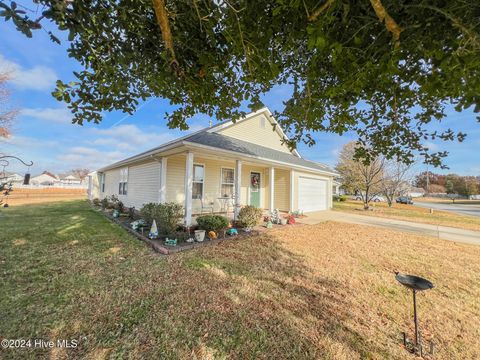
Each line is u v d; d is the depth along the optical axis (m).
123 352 1.98
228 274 3.61
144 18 1.73
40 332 2.20
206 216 6.62
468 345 2.18
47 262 4.02
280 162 9.23
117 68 2.05
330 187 14.99
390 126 2.48
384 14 1.14
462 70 1.12
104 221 8.32
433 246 5.70
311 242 5.81
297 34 1.54
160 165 8.07
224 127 9.66
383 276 3.71
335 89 1.66
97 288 3.06
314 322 2.45
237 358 1.95
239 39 1.63
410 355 2.04
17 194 22.16
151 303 2.71
